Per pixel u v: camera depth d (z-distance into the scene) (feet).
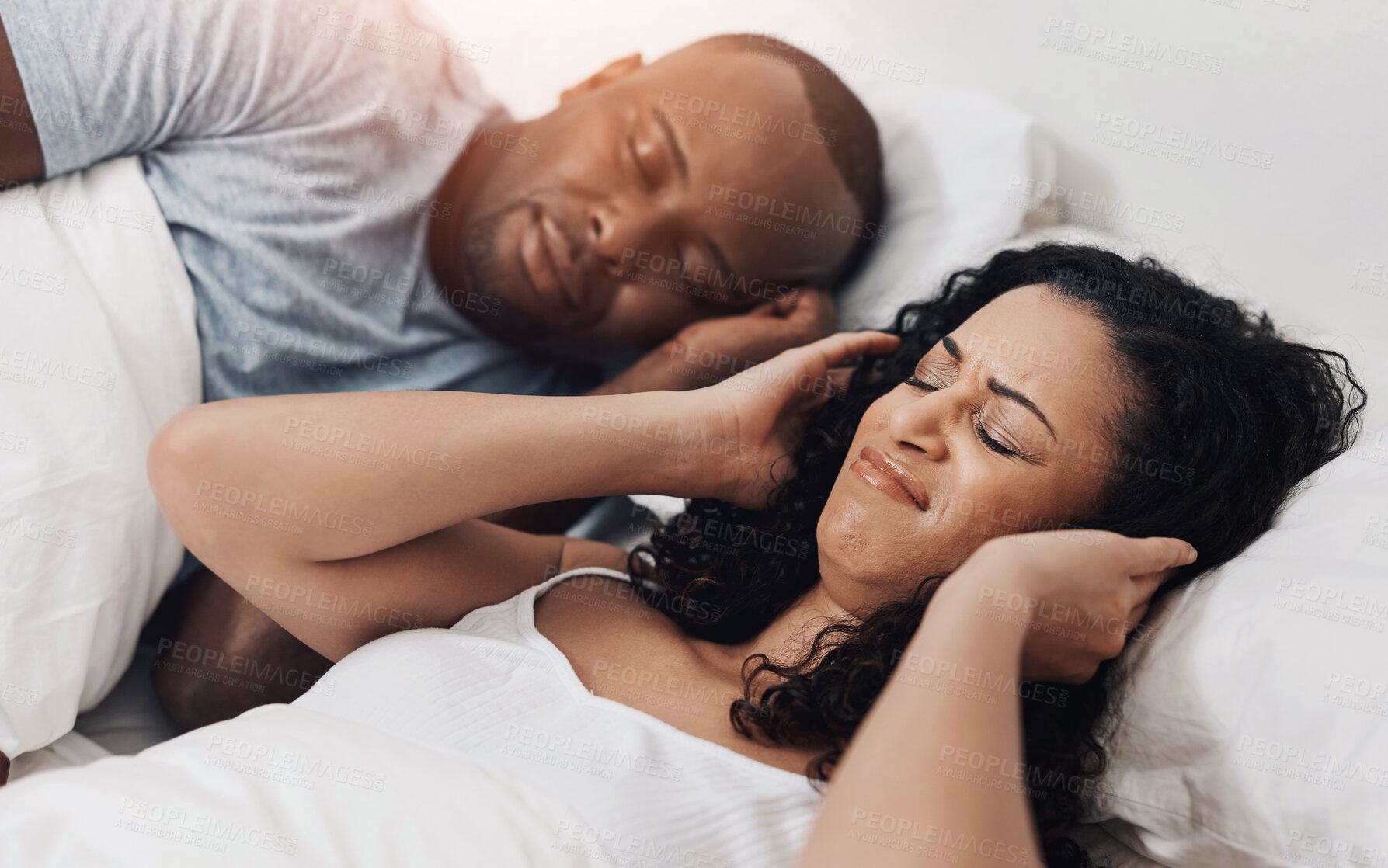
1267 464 2.63
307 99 3.94
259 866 1.84
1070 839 2.46
